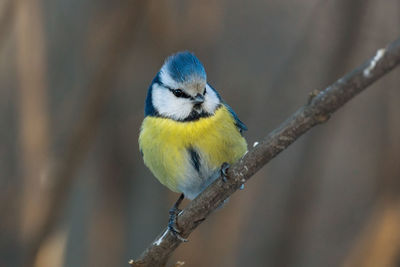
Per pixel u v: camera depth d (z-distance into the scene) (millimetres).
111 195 10930
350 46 11891
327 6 13312
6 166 13203
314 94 5387
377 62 4773
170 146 8133
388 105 12000
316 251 13164
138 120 11281
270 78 13602
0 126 13352
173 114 8180
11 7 10969
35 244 10336
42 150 10734
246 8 14125
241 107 12438
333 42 12336
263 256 11805
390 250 10133
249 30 13992
